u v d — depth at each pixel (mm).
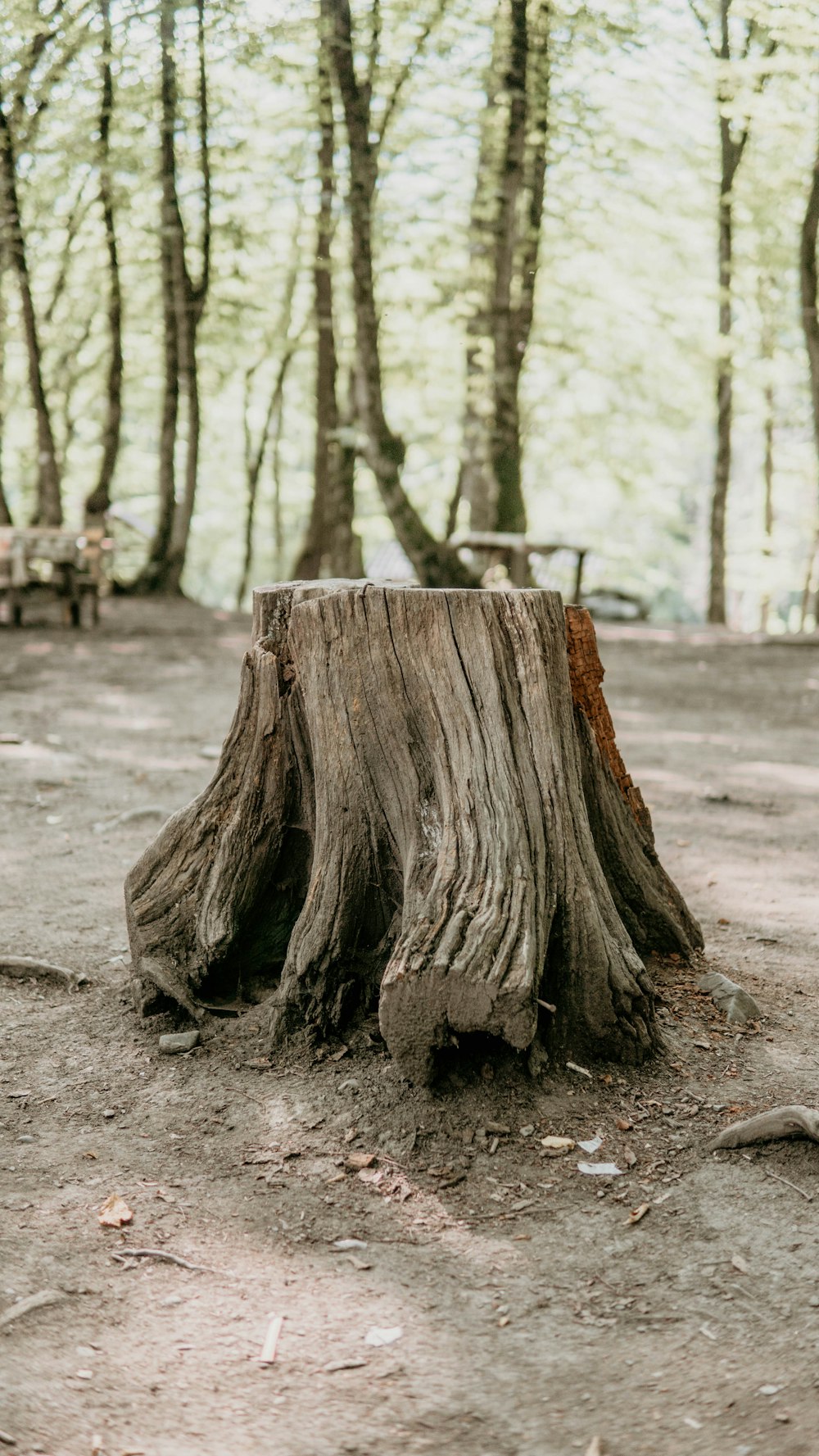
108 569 19406
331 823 3727
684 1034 3760
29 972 4285
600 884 3717
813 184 16875
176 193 19125
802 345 23953
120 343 19297
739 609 37656
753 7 14734
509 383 18312
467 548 17156
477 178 18562
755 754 8672
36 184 19344
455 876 3404
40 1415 2195
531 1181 3020
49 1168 3064
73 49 16625
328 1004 3625
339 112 18172
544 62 16750
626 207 21688
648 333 23844
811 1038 3826
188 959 3861
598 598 26141
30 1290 2555
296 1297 2578
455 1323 2502
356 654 3689
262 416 32719
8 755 7988
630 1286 2621
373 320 16172
